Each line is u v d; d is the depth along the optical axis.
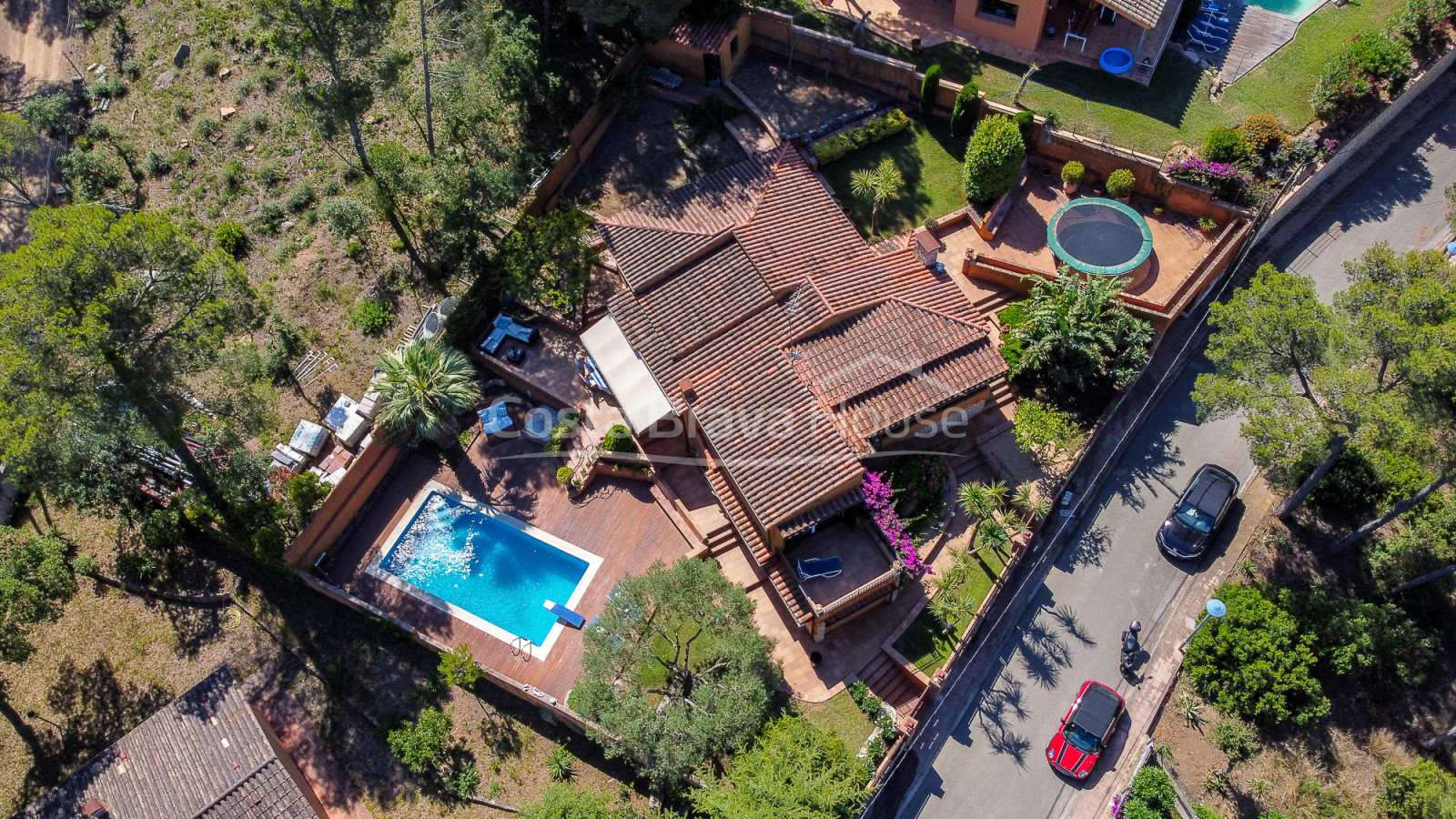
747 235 44.44
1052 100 51.62
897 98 53.25
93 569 43.78
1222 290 50.09
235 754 37.53
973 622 40.69
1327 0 55.62
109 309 34.72
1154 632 42.94
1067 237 47.44
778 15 52.88
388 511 45.25
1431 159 54.00
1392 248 51.00
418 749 38.47
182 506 42.84
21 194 52.59
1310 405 38.00
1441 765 39.75
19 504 45.94
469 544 44.22
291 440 44.56
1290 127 50.72
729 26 52.22
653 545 43.78
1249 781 39.88
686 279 44.38
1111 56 52.03
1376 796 39.44
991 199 49.44
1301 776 39.94
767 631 41.47
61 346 34.31
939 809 39.62
